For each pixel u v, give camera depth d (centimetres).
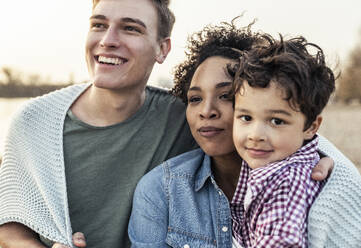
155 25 227
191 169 204
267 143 172
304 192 170
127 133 224
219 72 196
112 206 221
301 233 165
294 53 178
